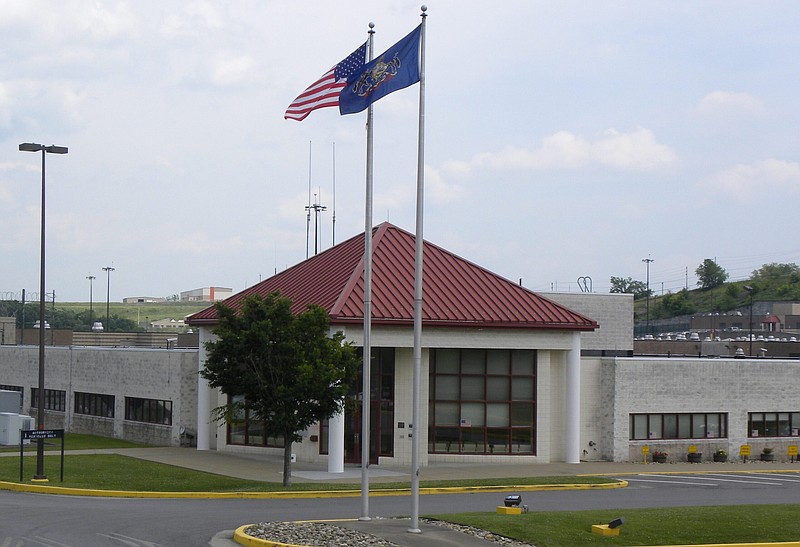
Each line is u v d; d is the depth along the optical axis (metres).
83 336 87.94
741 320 116.00
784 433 45.38
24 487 28.97
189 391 44.00
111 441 47.50
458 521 22.05
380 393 38.06
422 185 21.02
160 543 19.81
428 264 40.44
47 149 32.03
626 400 41.56
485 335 38.59
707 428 43.53
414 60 21.27
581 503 27.50
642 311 162.38
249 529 20.77
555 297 60.09
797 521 23.28
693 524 22.66
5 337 79.56
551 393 40.38
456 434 39.34
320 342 30.06
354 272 38.53
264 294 42.22
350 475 34.31
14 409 48.31
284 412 29.48
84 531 20.97
